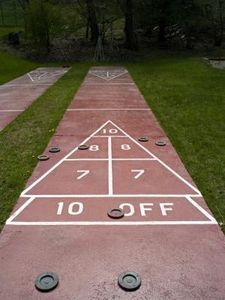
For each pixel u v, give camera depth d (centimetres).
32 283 180
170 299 170
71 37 1513
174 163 326
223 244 210
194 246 207
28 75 969
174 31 1606
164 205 252
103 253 201
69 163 326
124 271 187
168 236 217
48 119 485
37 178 294
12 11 2061
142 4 1419
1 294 173
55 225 228
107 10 1385
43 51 1360
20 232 221
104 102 602
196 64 1094
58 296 172
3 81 854
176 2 1401
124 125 456
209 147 366
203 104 566
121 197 263
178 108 542
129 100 618
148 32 1594
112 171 308
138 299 170
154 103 580
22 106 575
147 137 404
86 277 183
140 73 969
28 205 252
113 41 1458
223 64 1146
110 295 172
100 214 241
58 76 940
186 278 183
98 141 391
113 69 1087
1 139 398
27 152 355
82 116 504
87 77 912
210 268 189
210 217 238
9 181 287
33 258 197
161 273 186
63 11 1489
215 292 174
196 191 272
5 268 190
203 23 1459
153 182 287
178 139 391
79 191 272
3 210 245
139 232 221
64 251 203
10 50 1342
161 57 1342
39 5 1309
